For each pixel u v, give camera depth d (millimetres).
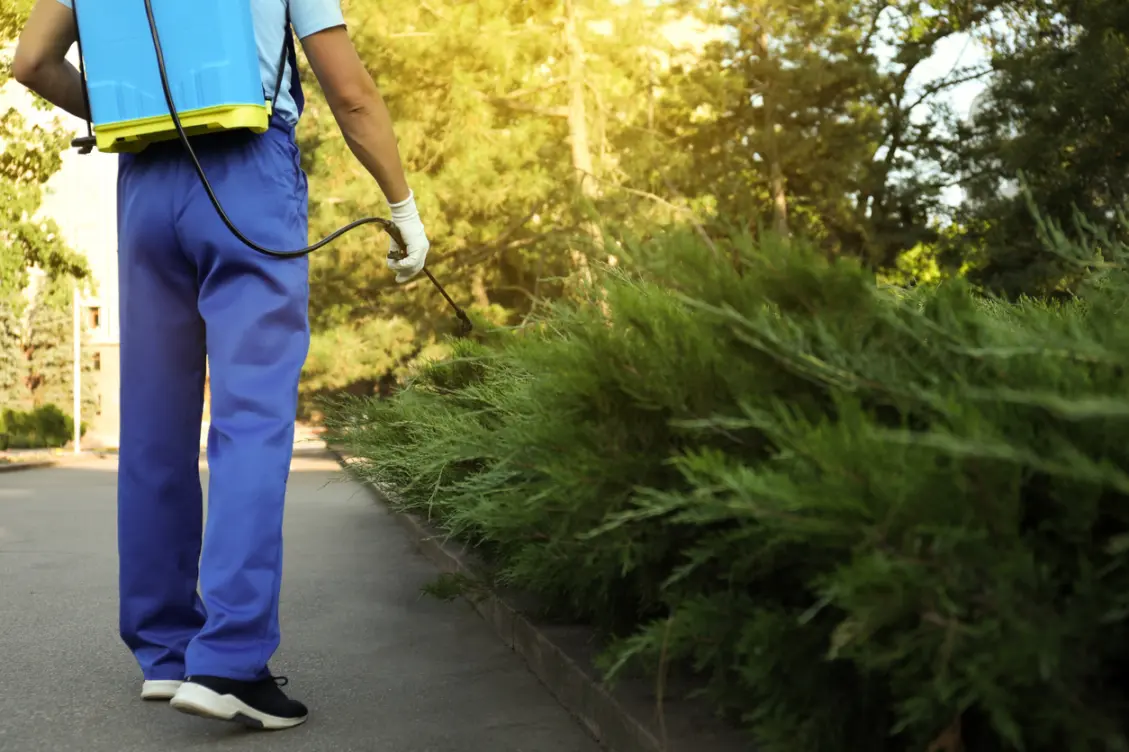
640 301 1672
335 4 2682
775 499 1194
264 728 2527
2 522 8453
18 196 19188
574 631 3006
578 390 1754
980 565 1083
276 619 2512
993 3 19750
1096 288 1511
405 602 4336
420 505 4180
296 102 2725
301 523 7801
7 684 3000
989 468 1104
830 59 21125
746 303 1488
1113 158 16734
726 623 1539
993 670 1069
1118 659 1116
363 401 5113
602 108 21125
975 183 19641
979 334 1335
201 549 2797
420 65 21188
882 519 1113
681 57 21719
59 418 31297
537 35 20781
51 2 2725
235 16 2488
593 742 2404
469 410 3564
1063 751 1112
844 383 1323
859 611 1112
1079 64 17031
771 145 20578
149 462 2689
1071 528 1143
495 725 2561
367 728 2557
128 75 2518
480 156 21641
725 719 2029
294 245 2619
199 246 2562
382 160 2801
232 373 2531
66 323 38250
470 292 24312
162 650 2801
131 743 2451
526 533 2234
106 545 6770
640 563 1846
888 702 1408
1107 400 1056
